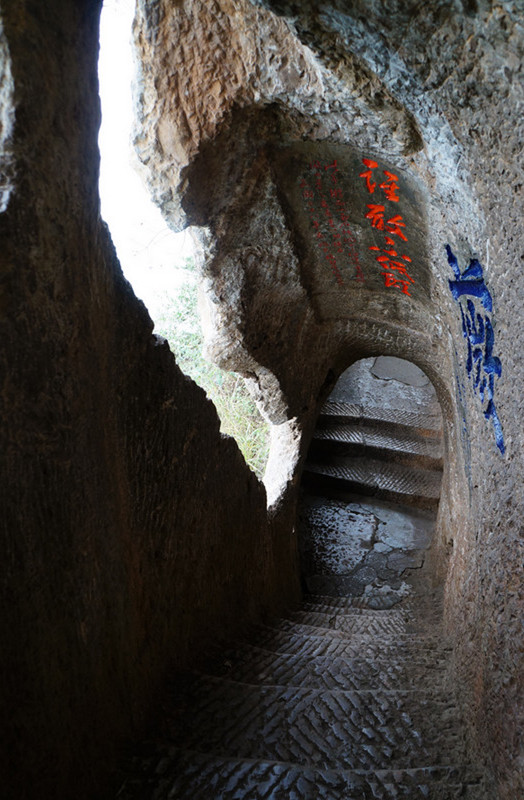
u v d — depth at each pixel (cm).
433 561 538
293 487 461
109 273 184
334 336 419
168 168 259
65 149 151
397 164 237
